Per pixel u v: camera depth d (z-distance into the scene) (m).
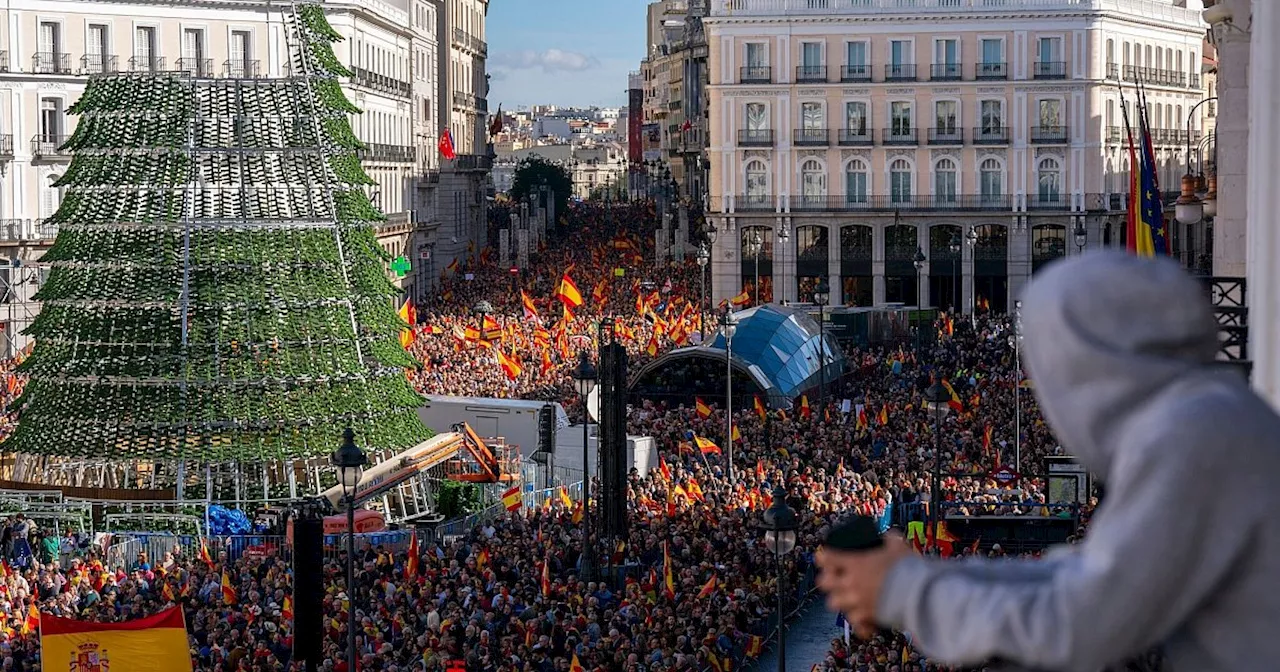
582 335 91.38
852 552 4.31
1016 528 46.69
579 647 33.59
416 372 80.31
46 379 58.84
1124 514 3.92
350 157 63.19
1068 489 46.53
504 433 65.69
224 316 58.50
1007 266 118.50
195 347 58.03
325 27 65.06
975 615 4.05
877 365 89.75
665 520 45.97
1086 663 3.95
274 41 107.56
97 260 58.75
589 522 44.62
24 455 59.53
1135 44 121.88
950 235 119.06
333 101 62.88
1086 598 3.91
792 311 83.69
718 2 118.94
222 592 39.59
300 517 29.73
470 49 159.62
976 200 118.12
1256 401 3.95
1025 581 4.12
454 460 58.69
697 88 189.25
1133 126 122.00
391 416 60.16
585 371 42.34
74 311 59.09
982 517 46.94
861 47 118.25
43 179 101.12
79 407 58.03
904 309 99.56
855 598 4.24
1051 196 117.88
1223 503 3.82
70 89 101.88
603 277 134.75
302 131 61.56
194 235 59.00
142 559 47.28
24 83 100.12
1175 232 129.88
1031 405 66.00
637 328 97.19
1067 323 4.09
